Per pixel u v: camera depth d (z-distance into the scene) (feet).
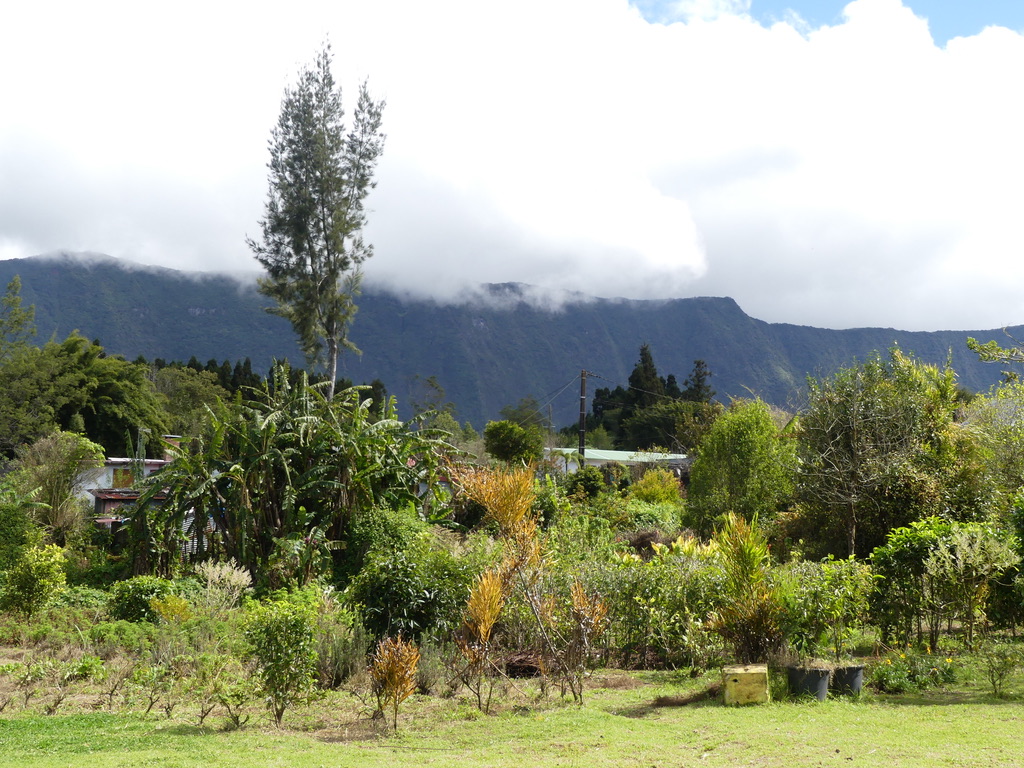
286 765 19.79
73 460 84.17
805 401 67.62
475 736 23.38
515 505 31.71
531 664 32.99
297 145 117.19
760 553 31.89
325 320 117.80
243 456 64.80
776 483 81.61
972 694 27.14
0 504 68.95
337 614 38.58
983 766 18.07
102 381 163.32
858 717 23.82
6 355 144.77
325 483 65.26
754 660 30.99
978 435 62.13
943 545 31.96
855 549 65.57
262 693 26.61
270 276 117.70
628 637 35.76
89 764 19.72
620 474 137.28
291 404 69.77
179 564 62.95
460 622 32.40
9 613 45.96
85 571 64.59
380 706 25.61
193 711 27.50
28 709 27.27
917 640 33.45
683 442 188.24
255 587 57.00
